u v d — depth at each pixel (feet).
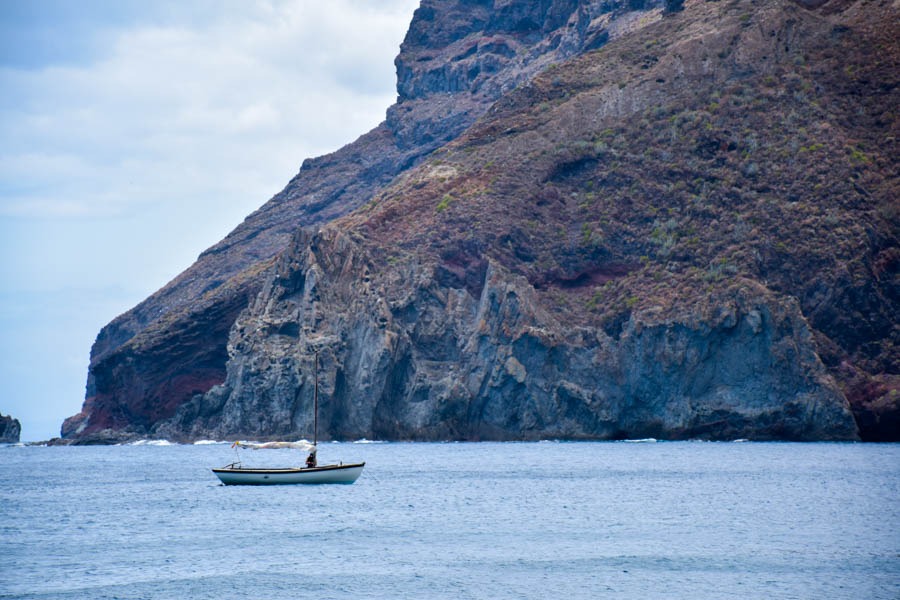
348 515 487.20
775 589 336.90
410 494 567.59
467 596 333.01
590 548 401.49
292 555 392.06
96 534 442.09
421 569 367.86
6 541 426.51
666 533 432.25
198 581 352.49
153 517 489.67
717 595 331.77
